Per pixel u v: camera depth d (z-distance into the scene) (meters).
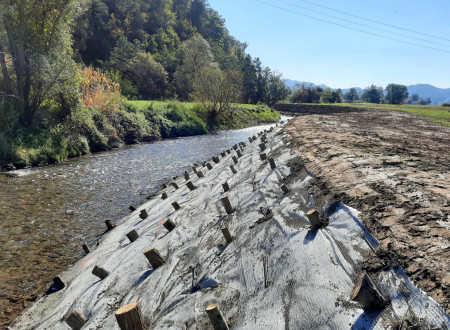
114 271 6.49
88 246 8.90
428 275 3.28
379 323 2.97
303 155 9.74
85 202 12.72
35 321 5.68
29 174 16.53
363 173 7.05
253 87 93.44
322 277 3.84
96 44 79.50
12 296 6.60
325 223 4.95
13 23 19.03
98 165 19.31
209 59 70.00
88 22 77.69
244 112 49.53
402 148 10.35
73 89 22.38
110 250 8.07
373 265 3.72
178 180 15.65
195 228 7.46
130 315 3.91
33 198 12.85
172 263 5.98
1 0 18.30
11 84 19.95
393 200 5.23
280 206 6.50
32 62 19.44
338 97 128.75
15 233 9.62
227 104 42.34
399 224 4.40
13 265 7.82
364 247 4.10
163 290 5.17
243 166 12.54
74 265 7.83
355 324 3.06
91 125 24.81
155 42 91.88
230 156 17.36
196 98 43.22
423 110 43.53
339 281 3.69
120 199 13.26
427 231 4.13
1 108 18.66
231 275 4.80
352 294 3.33
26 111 20.38
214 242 6.20
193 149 25.72
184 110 37.91
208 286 4.78
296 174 8.27
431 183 6.13
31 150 18.97
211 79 40.88
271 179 8.64
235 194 8.77
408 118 26.92
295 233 5.06
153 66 62.16
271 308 3.74
